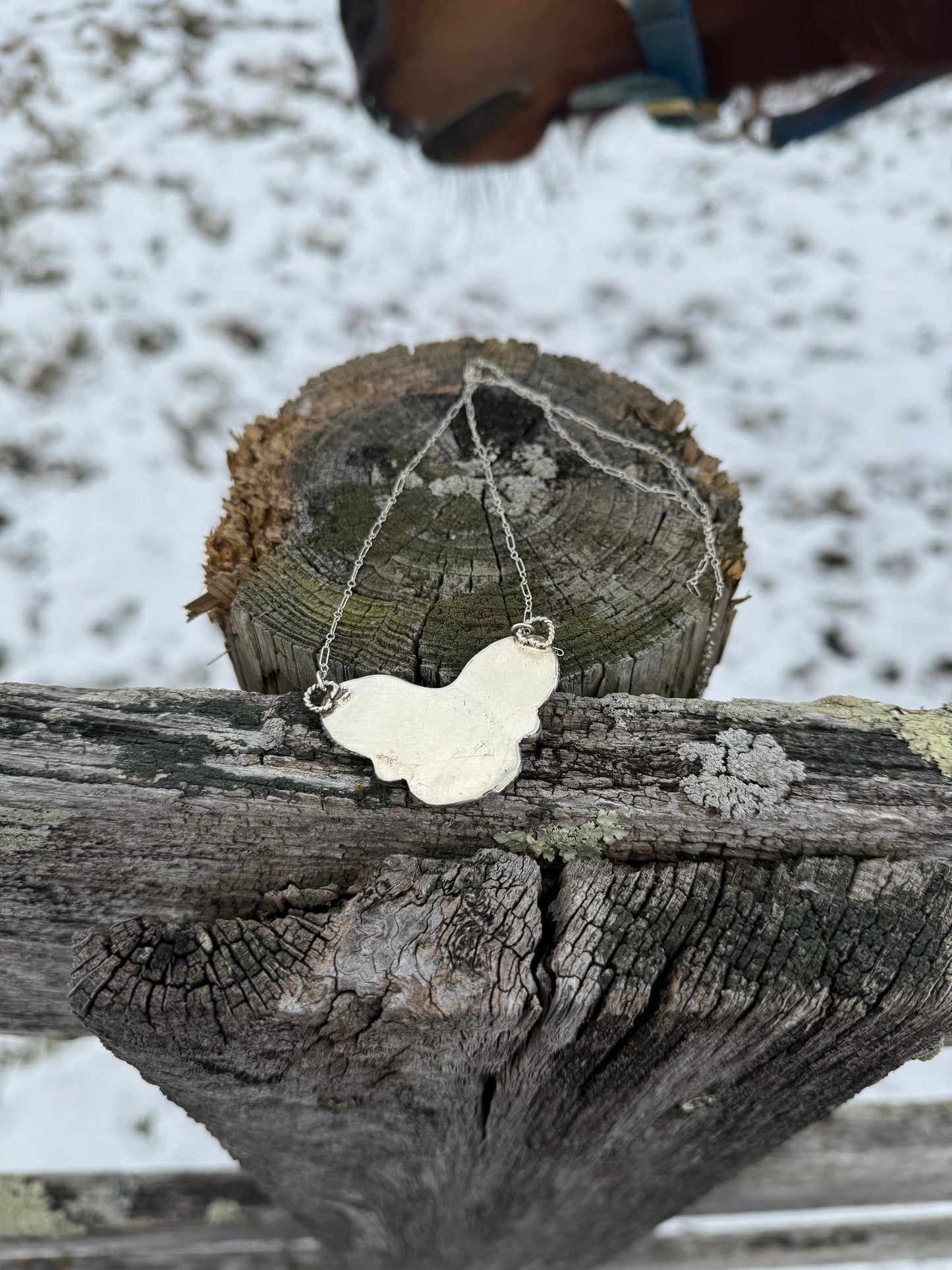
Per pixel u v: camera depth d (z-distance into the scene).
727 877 0.25
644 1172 0.33
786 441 0.70
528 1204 0.35
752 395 0.72
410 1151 0.31
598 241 0.80
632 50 0.35
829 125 0.39
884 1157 0.38
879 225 0.81
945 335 0.75
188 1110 0.28
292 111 0.84
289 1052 0.25
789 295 0.77
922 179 0.83
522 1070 0.26
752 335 0.75
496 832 0.26
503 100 0.37
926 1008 0.24
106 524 0.64
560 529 0.31
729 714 0.28
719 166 0.84
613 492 0.32
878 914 0.25
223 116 0.84
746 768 0.27
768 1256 0.43
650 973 0.24
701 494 0.32
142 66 0.85
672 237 0.81
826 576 0.64
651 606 0.30
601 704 0.28
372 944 0.24
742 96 0.39
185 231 0.78
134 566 0.63
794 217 0.81
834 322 0.75
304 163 0.82
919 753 0.27
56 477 0.66
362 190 0.81
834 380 0.73
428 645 0.29
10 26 0.86
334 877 0.26
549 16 0.34
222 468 0.68
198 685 0.60
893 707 0.28
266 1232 0.40
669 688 0.31
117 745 0.26
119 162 0.80
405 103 0.37
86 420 0.68
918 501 0.67
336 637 0.29
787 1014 0.24
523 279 0.78
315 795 0.26
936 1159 0.38
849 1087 0.28
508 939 0.24
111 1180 0.39
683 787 0.26
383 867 0.25
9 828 0.25
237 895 0.26
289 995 0.24
